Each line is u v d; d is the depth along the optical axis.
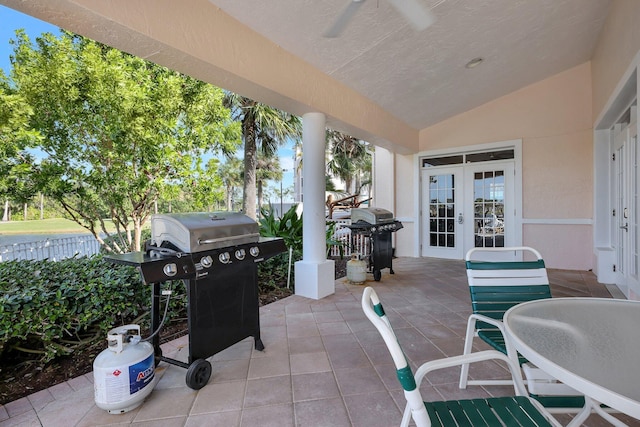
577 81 4.96
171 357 2.29
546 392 1.42
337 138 13.85
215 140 4.97
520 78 4.98
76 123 3.88
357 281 4.32
